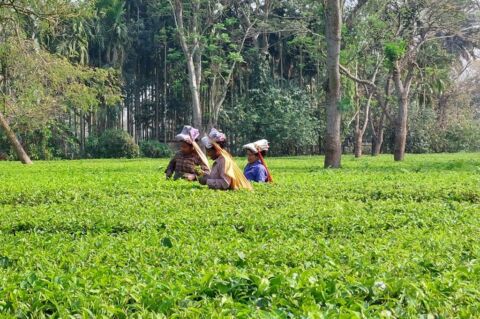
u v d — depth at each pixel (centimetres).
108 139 5247
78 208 883
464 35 3559
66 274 480
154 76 5834
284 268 496
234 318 378
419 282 450
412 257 533
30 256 557
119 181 1459
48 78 3066
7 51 2970
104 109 5494
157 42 5447
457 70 5528
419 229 700
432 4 3309
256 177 1351
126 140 5253
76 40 4691
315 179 1523
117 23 5125
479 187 1170
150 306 410
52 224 744
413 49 3459
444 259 530
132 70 5700
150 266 509
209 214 803
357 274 480
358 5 3347
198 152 1405
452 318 394
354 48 3316
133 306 409
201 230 694
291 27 4500
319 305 404
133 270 502
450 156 4500
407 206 896
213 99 4750
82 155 5322
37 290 434
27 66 2995
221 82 5531
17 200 1098
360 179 1509
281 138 5459
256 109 5484
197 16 4234
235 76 5622
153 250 570
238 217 769
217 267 496
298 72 6022
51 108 3259
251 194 1055
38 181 1539
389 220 761
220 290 439
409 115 5869
